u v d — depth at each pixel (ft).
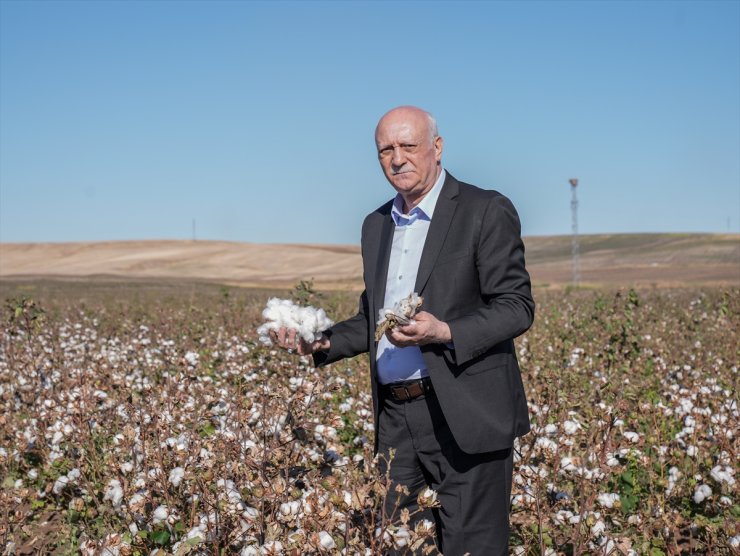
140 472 12.49
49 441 16.67
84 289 137.39
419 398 9.93
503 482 9.76
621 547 10.40
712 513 13.70
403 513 8.90
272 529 9.61
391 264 10.28
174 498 11.89
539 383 19.43
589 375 22.65
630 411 16.56
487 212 9.60
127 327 37.29
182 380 16.40
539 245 324.60
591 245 316.60
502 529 9.74
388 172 10.01
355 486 9.25
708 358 26.11
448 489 9.80
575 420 14.75
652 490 13.70
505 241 9.53
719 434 14.75
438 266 9.66
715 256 262.47
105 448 14.85
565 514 11.07
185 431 13.12
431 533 8.82
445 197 9.95
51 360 22.30
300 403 11.35
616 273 222.28
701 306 48.73
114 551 10.36
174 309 48.44
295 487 10.86
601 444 13.05
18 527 12.93
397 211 10.36
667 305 50.72
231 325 34.99
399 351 9.96
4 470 16.48
